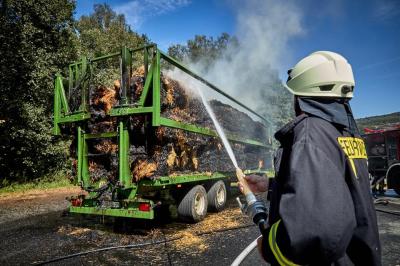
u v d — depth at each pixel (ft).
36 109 41.96
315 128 3.61
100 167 19.48
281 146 4.10
